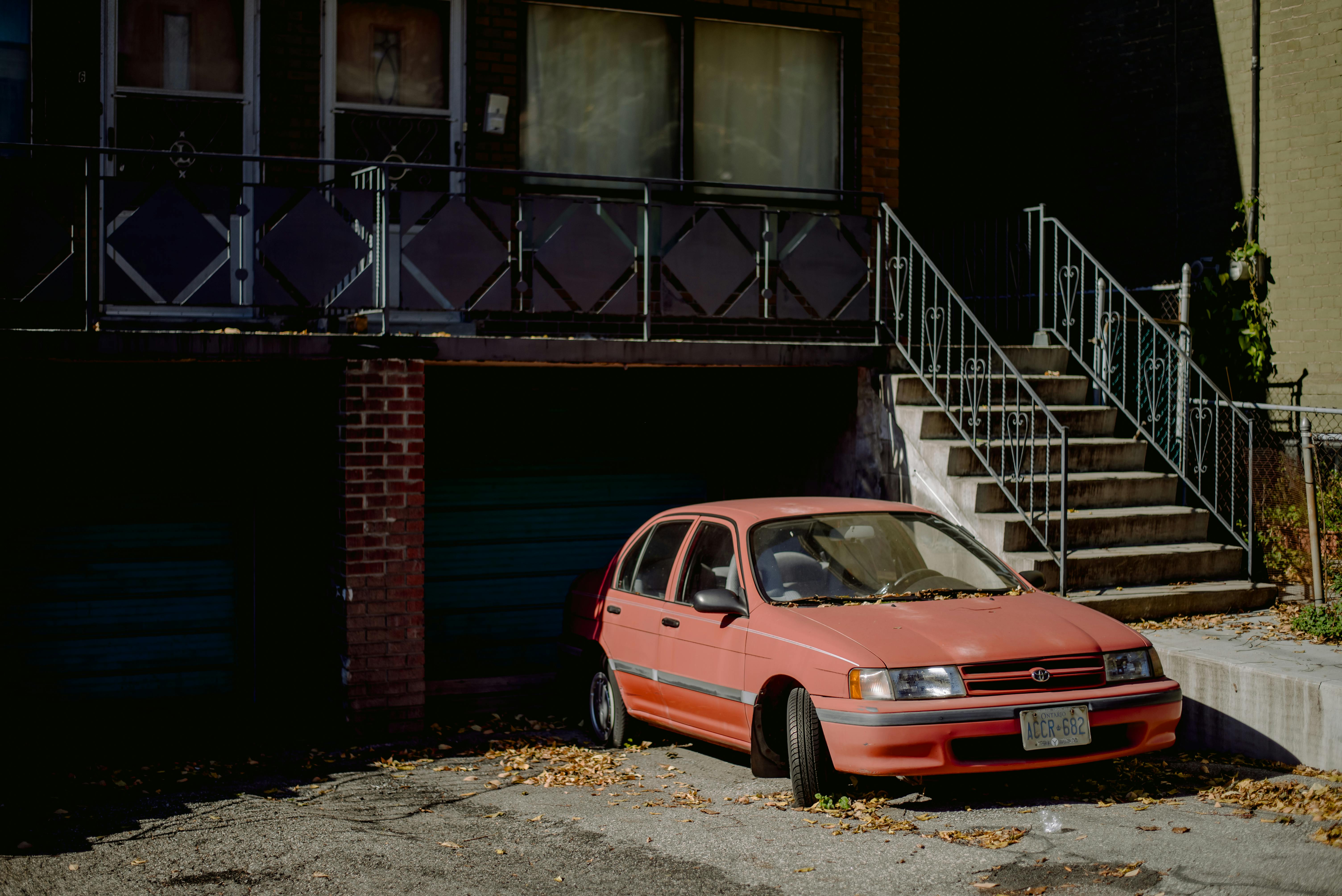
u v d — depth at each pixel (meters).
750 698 7.06
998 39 15.52
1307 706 7.20
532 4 11.71
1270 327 12.85
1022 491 10.21
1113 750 6.45
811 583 7.38
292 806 7.23
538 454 12.05
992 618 6.80
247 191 10.88
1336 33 12.33
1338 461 12.02
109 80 10.56
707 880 5.55
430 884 5.65
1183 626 9.06
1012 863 5.55
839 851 5.84
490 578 11.89
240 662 10.83
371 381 9.22
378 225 9.76
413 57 11.45
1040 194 14.99
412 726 9.30
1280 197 12.77
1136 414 13.21
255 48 10.98
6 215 8.84
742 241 11.20
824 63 12.70
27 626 10.30
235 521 10.85
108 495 10.51
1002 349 11.80
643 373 12.30
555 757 8.44
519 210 10.27
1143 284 13.89
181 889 5.68
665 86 12.16
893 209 12.80
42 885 5.77
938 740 6.11
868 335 12.20
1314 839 5.77
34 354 8.48
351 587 9.12
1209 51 13.33
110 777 8.22
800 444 12.06
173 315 10.57
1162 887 5.18
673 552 8.27
